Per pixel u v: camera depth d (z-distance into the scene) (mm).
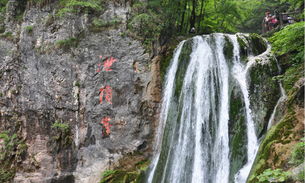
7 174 10422
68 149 10891
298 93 8195
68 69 11492
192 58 11430
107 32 11945
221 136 9148
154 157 10680
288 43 8992
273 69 9789
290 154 6832
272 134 7750
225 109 9477
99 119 11250
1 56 11578
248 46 10953
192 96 10555
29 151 10766
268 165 7070
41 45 11680
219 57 10875
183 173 9352
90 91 11422
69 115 11203
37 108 11109
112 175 10422
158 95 11570
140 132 11164
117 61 11719
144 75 11641
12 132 10945
